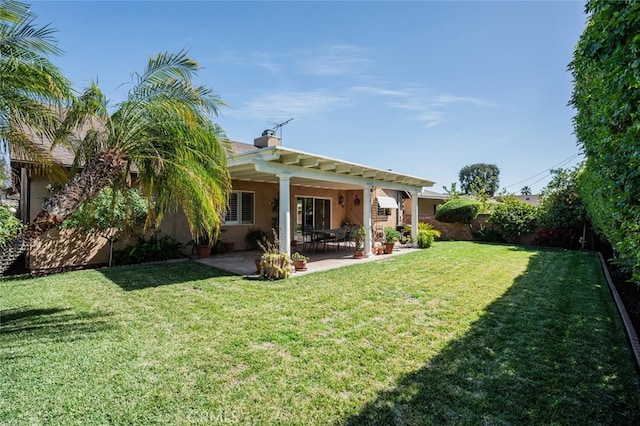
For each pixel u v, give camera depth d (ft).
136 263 41.11
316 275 34.91
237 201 55.62
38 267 35.55
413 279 32.99
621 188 13.03
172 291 27.76
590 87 18.92
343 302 24.79
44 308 23.09
